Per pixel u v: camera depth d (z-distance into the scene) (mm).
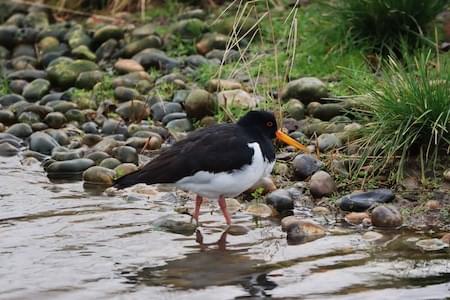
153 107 15422
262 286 9266
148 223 11375
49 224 11328
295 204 11945
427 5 15805
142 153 14094
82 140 14625
